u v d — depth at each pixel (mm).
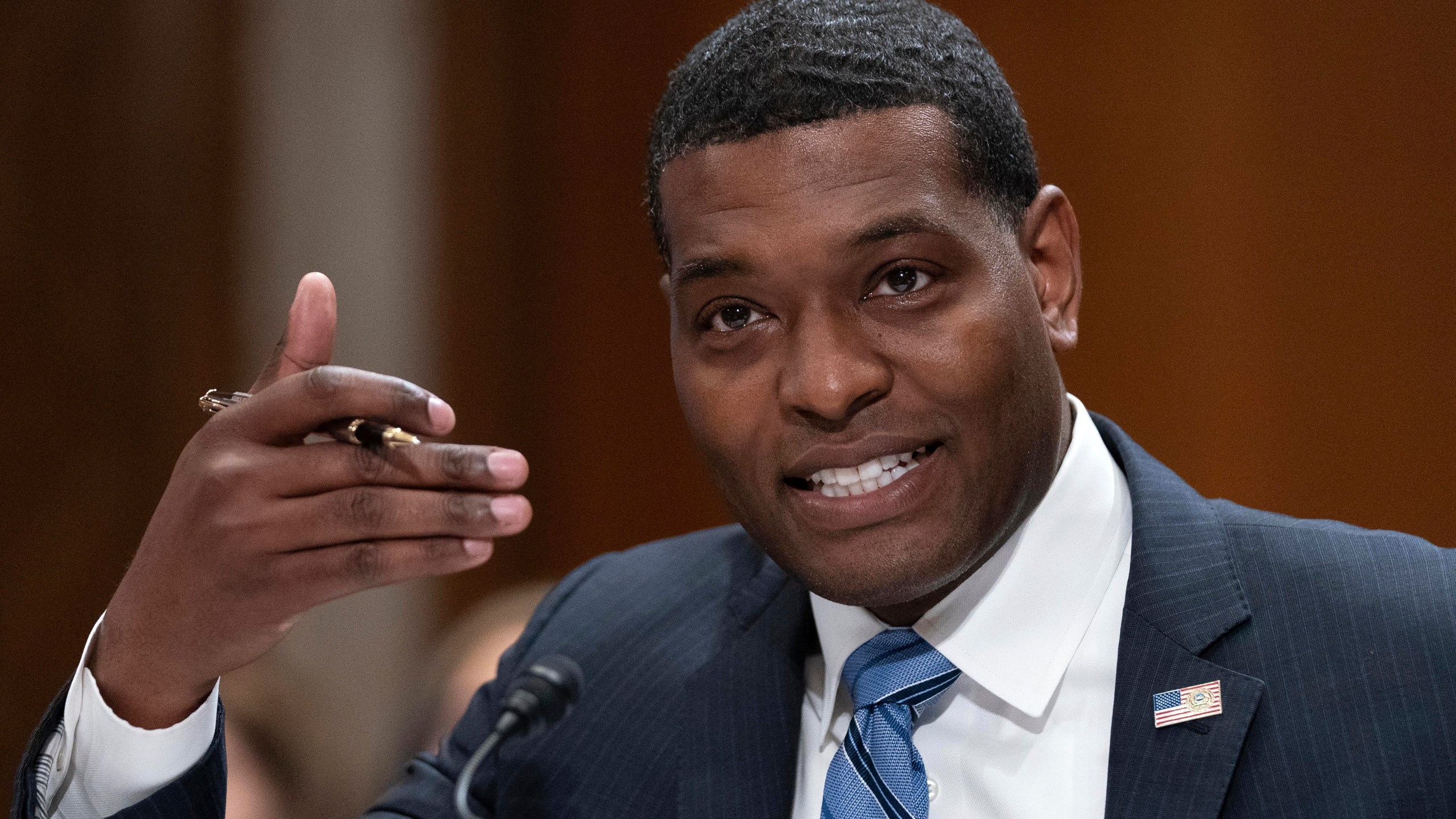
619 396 8406
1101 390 6246
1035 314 2539
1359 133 5648
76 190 6922
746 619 3123
